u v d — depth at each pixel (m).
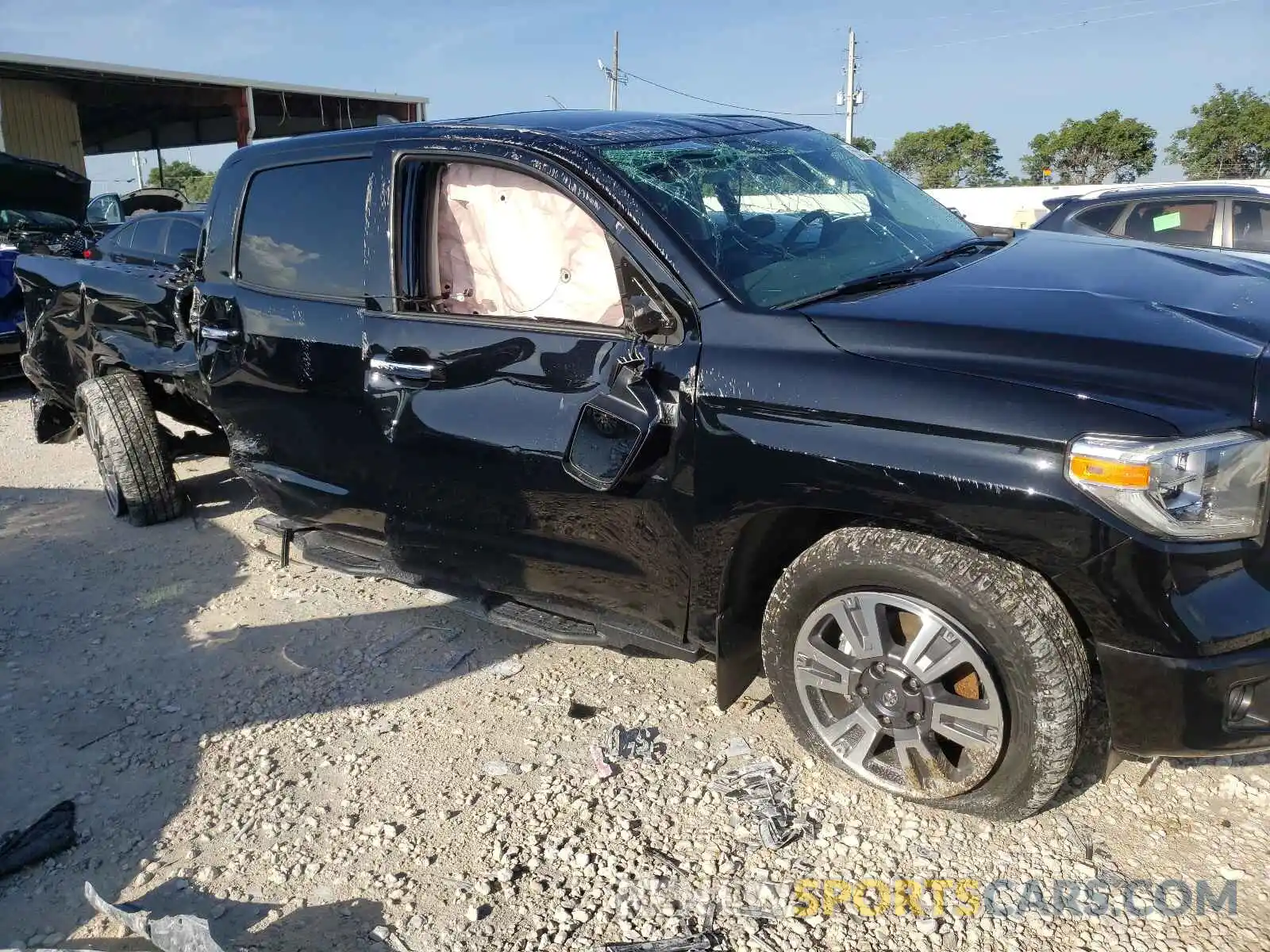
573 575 3.05
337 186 3.53
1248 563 2.18
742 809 2.75
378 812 2.87
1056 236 3.59
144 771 3.16
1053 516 2.15
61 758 3.26
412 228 3.32
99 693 3.66
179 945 2.31
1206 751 2.24
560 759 3.05
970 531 2.26
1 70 20.16
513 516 3.09
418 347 3.21
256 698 3.55
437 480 3.24
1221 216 7.12
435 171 3.31
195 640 4.03
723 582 2.73
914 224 3.54
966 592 2.32
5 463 6.76
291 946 2.39
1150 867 2.43
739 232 2.93
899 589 2.46
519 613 3.29
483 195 3.27
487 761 3.07
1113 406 2.13
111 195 13.86
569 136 3.09
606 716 3.27
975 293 2.67
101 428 5.17
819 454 2.41
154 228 8.21
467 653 3.77
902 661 2.51
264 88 24.50
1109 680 2.26
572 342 2.86
